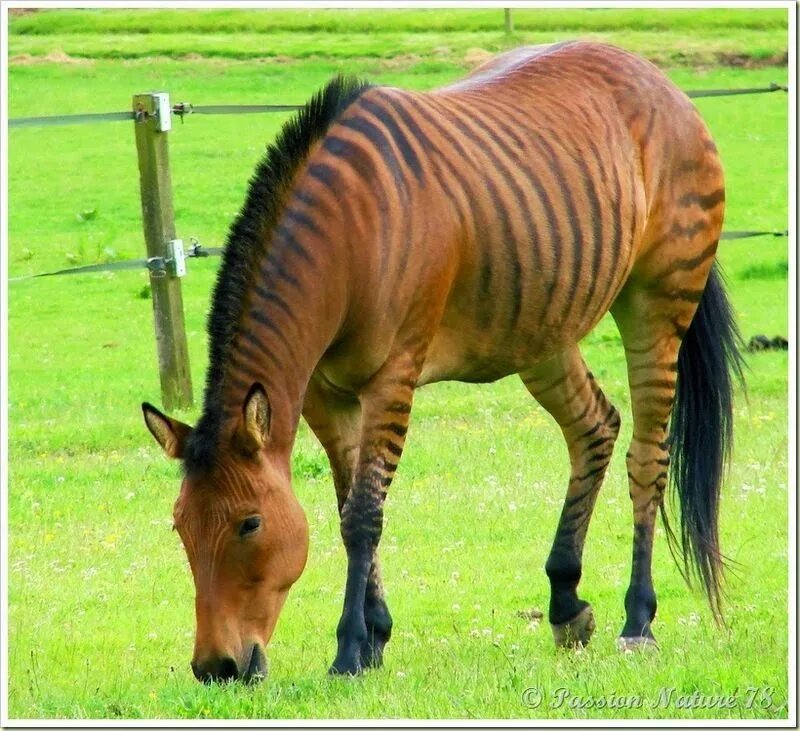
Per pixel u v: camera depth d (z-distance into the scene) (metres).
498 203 20.98
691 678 19.50
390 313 19.70
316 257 19.05
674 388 24.27
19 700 19.44
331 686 18.92
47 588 25.55
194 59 103.31
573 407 23.59
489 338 21.59
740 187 78.38
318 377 20.59
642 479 23.52
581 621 22.62
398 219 19.73
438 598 24.98
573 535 23.19
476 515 29.62
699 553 23.73
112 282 61.56
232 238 19.00
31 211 72.31
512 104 22.30
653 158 23.53
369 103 20.41
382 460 19.88
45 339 52.94
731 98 96.75
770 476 31.91
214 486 17.50
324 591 25.77
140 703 18.84
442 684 19.36
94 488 31.86
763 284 61.84
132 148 85.31
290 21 114.81
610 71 23.92
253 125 88.50
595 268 22.31
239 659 17.52
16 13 114.94
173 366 39.31
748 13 113.44
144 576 26.33
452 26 113.00
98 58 103.75
